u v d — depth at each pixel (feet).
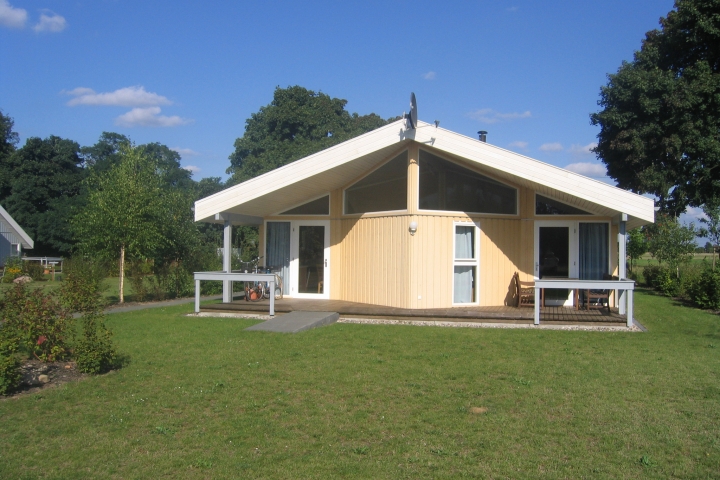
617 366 25.02
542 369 24.39
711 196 74.38
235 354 27.17
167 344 29.60
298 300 45.73
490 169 40.27
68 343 27.35
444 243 40.50
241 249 79.10
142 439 16.70
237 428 17.53
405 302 39.70
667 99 69.77
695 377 23.18
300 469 14.73
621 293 39.04
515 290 41.93
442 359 26.13
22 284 24.89
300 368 24.44
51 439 16.75
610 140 76.59
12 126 160.04
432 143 37.65
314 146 100.78
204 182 128.47
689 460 15.31
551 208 42.29
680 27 73.20
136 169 56.08
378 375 23.30
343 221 45.75
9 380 20.47
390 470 14.67
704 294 48.01
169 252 60.54
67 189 151.02
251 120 112.06
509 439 16.70
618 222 38.55
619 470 14.73
